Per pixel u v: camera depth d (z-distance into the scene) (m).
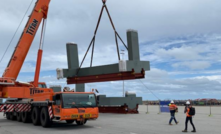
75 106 12.59
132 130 12.12
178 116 22.17
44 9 19.55
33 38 19.23
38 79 18.61
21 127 14.08
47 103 13.34
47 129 12.92
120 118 19.86
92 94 13.42
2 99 17.92
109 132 11.43
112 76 22.88
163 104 26.38
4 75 17.97
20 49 18.58
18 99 18.20
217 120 18.02
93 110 13.12
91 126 14.05
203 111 31.73
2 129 13.12
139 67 21.09
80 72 24.94
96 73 23.61
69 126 14.17
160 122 16.39
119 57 20.83
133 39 21.02
